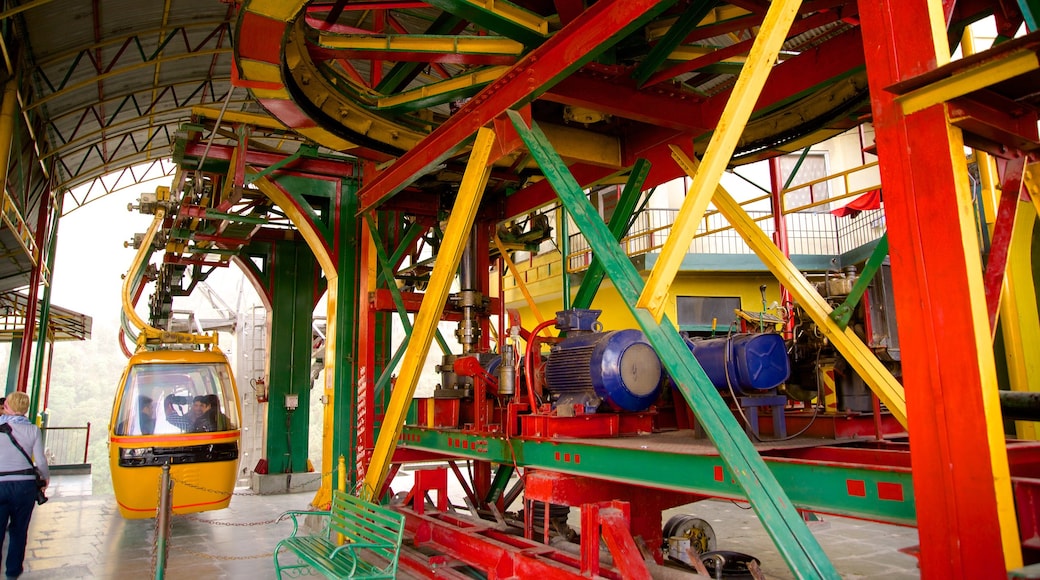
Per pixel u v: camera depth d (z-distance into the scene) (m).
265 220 9.26
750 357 4.88
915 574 6.03
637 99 5.71
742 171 17.95
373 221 8.05
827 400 5.41
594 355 5.41
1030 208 8.76
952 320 2.25
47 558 7.28
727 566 5.40
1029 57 2.08
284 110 6.52
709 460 3.81
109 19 12.34
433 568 5.88
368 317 8.05
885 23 2.56
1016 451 3.84
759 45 3.25
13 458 6.03
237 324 16.94
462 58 6.14
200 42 14.60
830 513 3.39
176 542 8.01
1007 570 2.04
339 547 4.47
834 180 16.80
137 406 8.48
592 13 4.16
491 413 7.20
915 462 2.34
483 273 8.66
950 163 2.29
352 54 6.12
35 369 18.00
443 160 6.23
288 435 12.83
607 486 5.00
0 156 10.64
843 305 4.52
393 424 6.01
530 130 4.87
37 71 12.98
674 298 15.26
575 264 18.22
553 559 4.79
